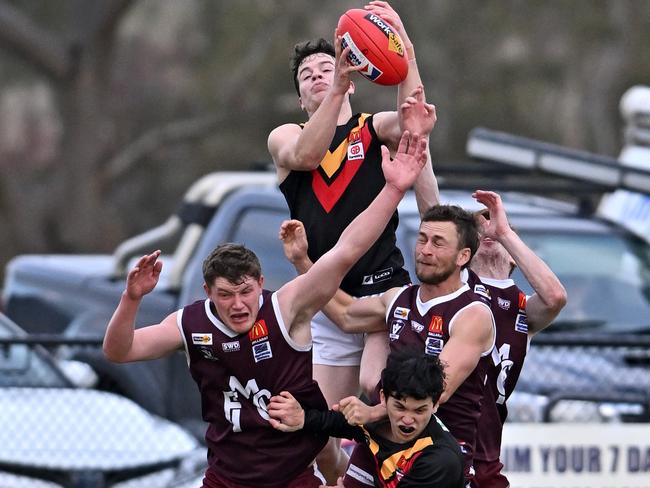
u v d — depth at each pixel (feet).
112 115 330.54
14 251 343.67
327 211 72.49
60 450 118.83
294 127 73.82
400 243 111.75
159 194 380.17
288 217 123.54
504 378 73.26
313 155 70.44
